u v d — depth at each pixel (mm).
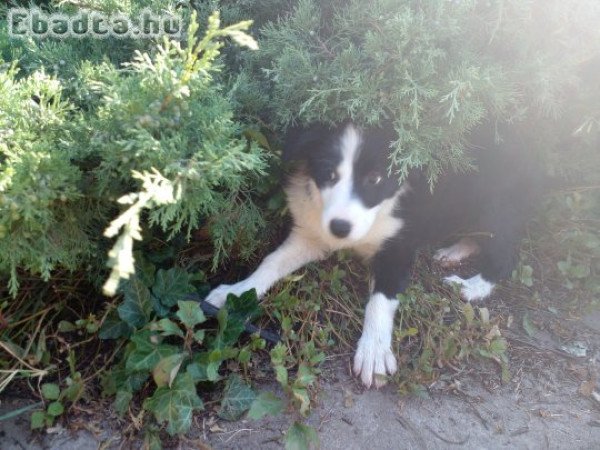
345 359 710
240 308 669
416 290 806
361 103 638
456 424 656
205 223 723
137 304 635
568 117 835
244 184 699
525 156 838
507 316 830
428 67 619
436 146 684
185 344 623
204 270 778
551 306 858
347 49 674
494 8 664
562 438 662
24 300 660
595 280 886
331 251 806
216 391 630
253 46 490
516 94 691
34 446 559
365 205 697
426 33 621
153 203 515
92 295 691
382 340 709
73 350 641
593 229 945
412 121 637
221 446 584
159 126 522
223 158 502
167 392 575
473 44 677
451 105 618
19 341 637
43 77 580
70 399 589
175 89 510
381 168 689
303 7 694
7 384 601
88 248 610
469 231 937
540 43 696
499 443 644
